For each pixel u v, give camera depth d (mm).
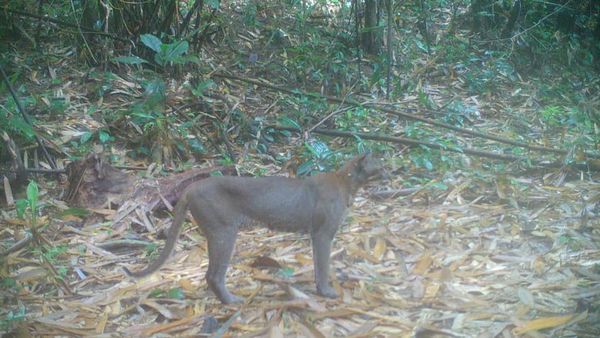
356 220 5168
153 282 4359
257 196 4047
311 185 4113
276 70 8281
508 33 9734
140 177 5789
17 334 3729
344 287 4227
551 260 4480
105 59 7414
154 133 6215
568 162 6059
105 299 4156
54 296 4223
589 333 3559
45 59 7492
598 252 4555
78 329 3818
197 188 4047
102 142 6277
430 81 8781
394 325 3760
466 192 5723
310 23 9609
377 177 4191
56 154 6012
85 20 7703
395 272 4418
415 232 4953
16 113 6223
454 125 7473
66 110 6652
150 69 7586
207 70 7809
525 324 3674
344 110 7383
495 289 4141
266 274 4414
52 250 4672
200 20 8336
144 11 7539
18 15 7867
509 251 4664
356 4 8734
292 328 3766
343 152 6422
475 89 8555
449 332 3650
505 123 7602
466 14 10266
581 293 4023
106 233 5031
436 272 4371
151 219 5238
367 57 8961
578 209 5297
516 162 6277
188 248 4883
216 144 6570
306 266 4539
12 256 4578
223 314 3928
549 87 8742
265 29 9172
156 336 3742
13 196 5551
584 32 10250
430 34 9805
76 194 5395
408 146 6664
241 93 7520
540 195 5633
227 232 4031
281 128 6879
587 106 7723
